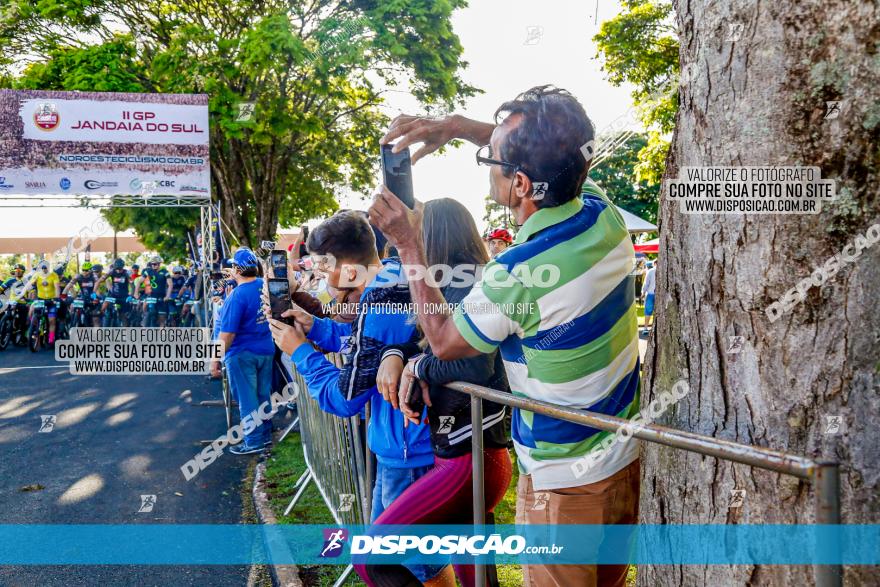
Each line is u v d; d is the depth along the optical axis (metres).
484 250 2.04
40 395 7.80
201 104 9.85
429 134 1.88
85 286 12.93
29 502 4.17
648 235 16.30
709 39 1.22
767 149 1.14
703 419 1.27
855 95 1.07
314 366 2.15
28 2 11.03
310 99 11.38
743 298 1.19
